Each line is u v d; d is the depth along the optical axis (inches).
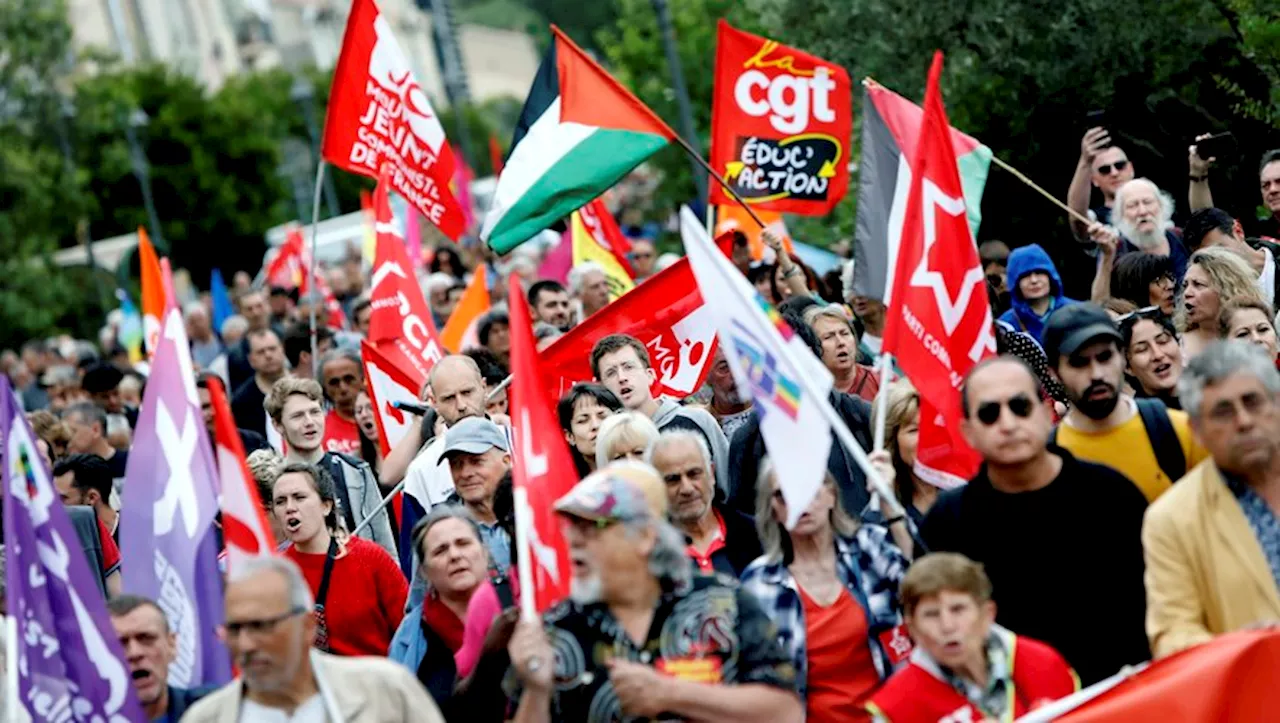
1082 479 285.3
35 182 1651.1
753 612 267.9
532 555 283.0
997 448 280.5
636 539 264.7
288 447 462.6
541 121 466.0
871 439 384.8
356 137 544.7
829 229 830.5
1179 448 297.1
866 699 300.8
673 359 437.4
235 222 2144.4
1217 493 268.1
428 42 4419.3
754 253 616.7
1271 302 444.1
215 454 534.0
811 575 304.8
